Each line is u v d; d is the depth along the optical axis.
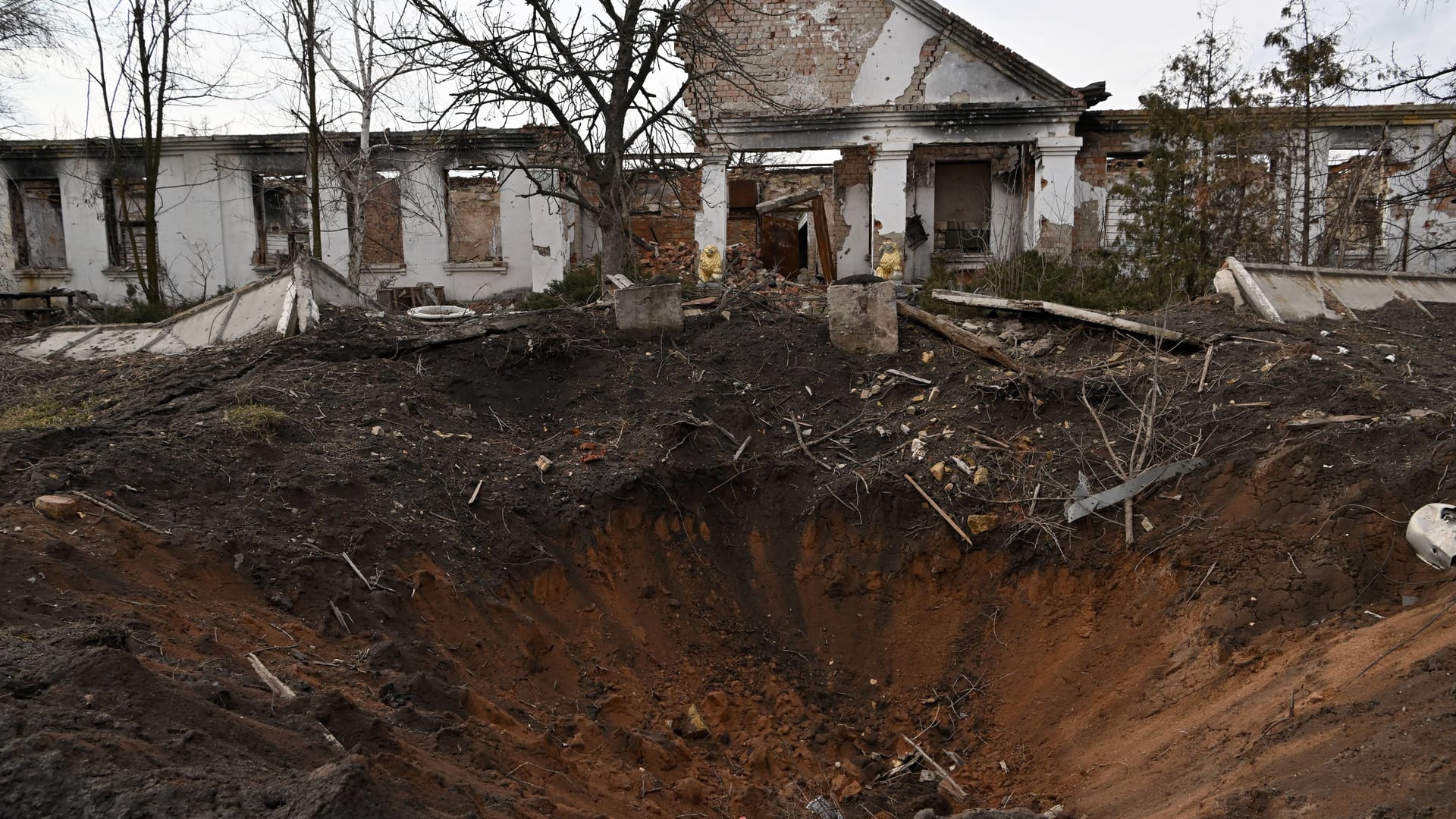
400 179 21.47
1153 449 7.63
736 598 7.73
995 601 7.38
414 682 5.03
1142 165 20.75
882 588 7.72
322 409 8.09
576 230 21.91
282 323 9.95
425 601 6.16
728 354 9.83
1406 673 4.55
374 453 7.45
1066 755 6.09
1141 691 6.18
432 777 3.79
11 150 21.77
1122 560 7.04
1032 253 16.00
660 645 7.17
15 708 3.27
